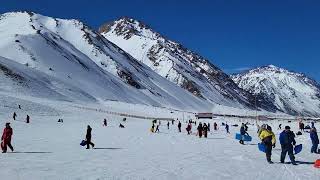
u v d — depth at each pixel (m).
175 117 130.38
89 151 26.53
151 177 16.53
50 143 31.97
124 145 31.73
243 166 20.22
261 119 131.00
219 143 35.84
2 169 17.95
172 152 26.72
